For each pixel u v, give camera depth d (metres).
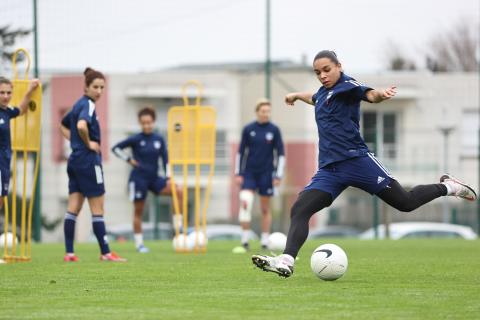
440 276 26.19
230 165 93.25
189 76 97.94
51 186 82.62
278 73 101.75
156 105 97.44
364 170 24.03
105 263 31.80
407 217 88.62
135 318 18.27
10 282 24.81
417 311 19.05
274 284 24.03
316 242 50.56
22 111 31.75
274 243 39.91
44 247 47.06
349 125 24.08
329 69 24.12
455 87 101.00
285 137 100.00
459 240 53.78
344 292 22.12
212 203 90.88
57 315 18.72
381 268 29.11
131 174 42.09
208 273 27.33
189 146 39.72
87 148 33.06
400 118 100.00
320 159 24.44
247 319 18.03
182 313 18.89
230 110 98.94
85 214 75.50
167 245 49.84
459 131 97.06
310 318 18.14
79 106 32.84
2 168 30.56
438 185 25.14
